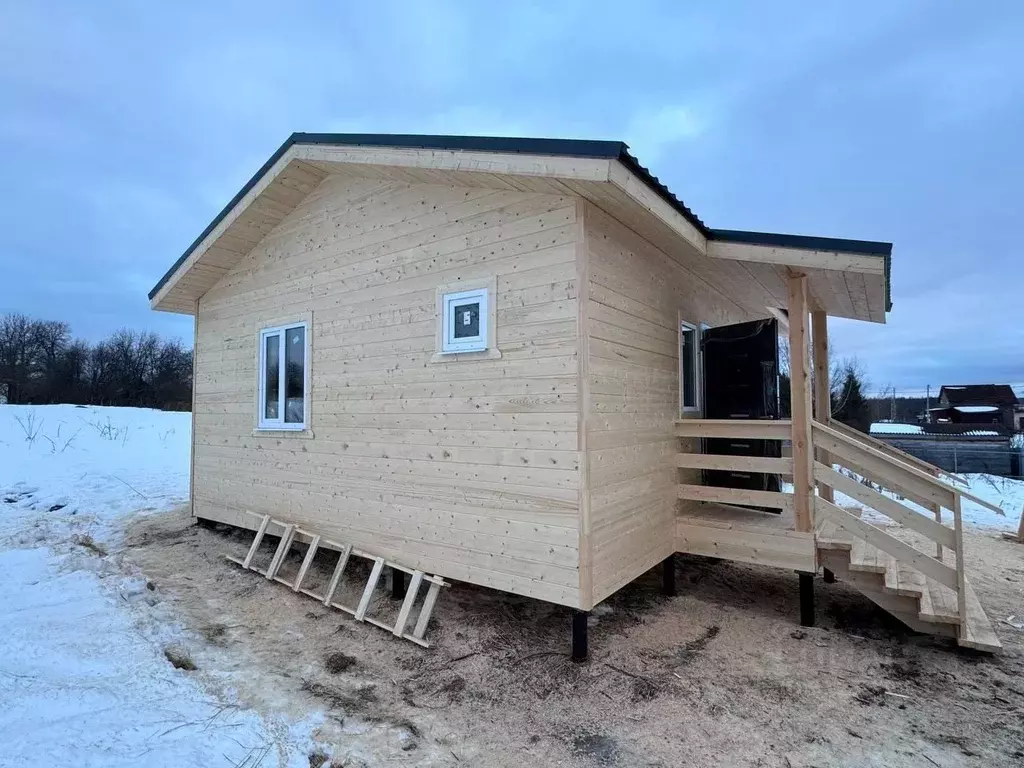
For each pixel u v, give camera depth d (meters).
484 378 4.19
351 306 5.29
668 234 4.35
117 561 5.71
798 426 4.50
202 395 7.38
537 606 4.70
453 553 4.35
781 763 2.64
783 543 4.50
